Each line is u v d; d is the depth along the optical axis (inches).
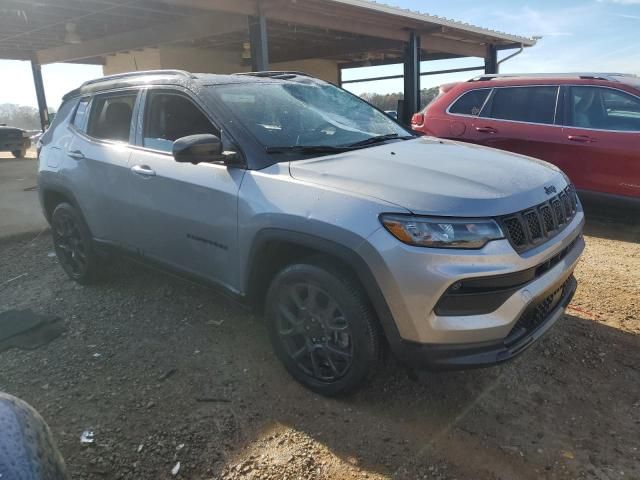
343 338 111.9
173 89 145.9
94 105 175.2
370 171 113.5
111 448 104.3
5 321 159.5
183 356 137.0
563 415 112.3
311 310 115.8
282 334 122.2
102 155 161.8
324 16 465.4
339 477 96.7
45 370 132.9
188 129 140.9
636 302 164.2
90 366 134.0
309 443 105.0
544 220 111.8
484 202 101.8
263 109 138.9
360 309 106.2
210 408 115.9
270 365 131.6
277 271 126.6
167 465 100.0
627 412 112.9
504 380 124.5
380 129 155.5
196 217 132.6
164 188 139.9
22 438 63.9
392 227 99.0
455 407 115.3
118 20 505.4
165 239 144.5
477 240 98.4
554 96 256.7
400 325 101.0
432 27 547.5
